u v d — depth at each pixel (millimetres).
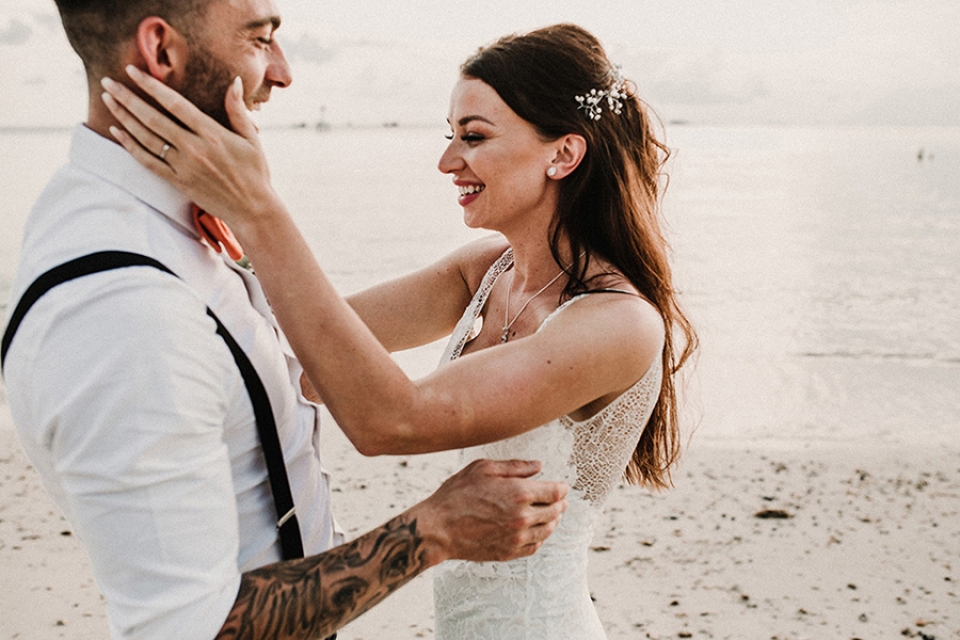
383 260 21359
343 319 1312
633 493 5695
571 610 1800
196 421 1150
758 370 9906
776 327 12828
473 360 1495
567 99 1718
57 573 4492
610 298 1670
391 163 63406
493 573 1784
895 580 4473
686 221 29219
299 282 1280
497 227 1838
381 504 5449
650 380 1724
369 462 6250
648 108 1964
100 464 1090
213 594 1143
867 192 42406
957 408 8336
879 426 7641
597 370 1578
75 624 3982
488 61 1726
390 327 2148
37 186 39125
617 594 4309
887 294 16000
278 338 1464
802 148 117375
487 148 1722
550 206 1812
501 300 1982
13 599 4199
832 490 5797
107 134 1261
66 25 1224
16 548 4785
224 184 1221
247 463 1338
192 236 1301
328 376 1317
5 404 8117
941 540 4973
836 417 7938
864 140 157000
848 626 4008
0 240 22672
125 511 1095
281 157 72688
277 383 1377
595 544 4902
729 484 5887
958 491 5793
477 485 1418
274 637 1202
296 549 1400
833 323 13227
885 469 6262
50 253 1172
